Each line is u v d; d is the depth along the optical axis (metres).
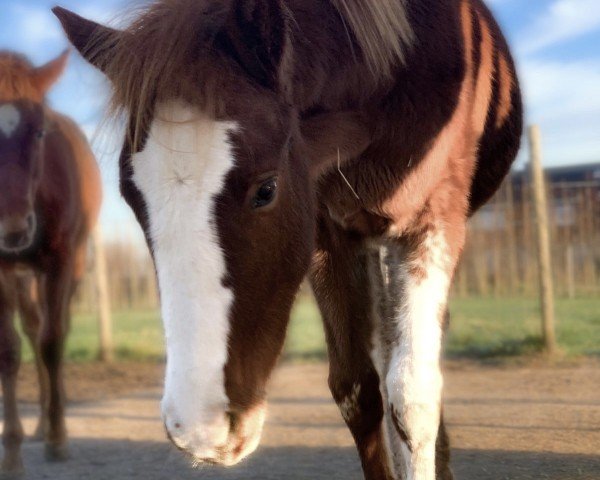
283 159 2.04
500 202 13.98
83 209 5.78
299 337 9.45
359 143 2.53
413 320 2.50
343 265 2.90
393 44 2.48
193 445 1.84
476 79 2.81
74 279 5.79
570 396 5.39
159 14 2.10
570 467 3.56
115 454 4.54
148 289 15.47
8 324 4.55
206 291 1.86
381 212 2.64
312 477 3.73
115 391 6.88
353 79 2.48
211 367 1.85
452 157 2.68
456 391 5.86
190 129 1.91
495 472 3.58
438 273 2.58
